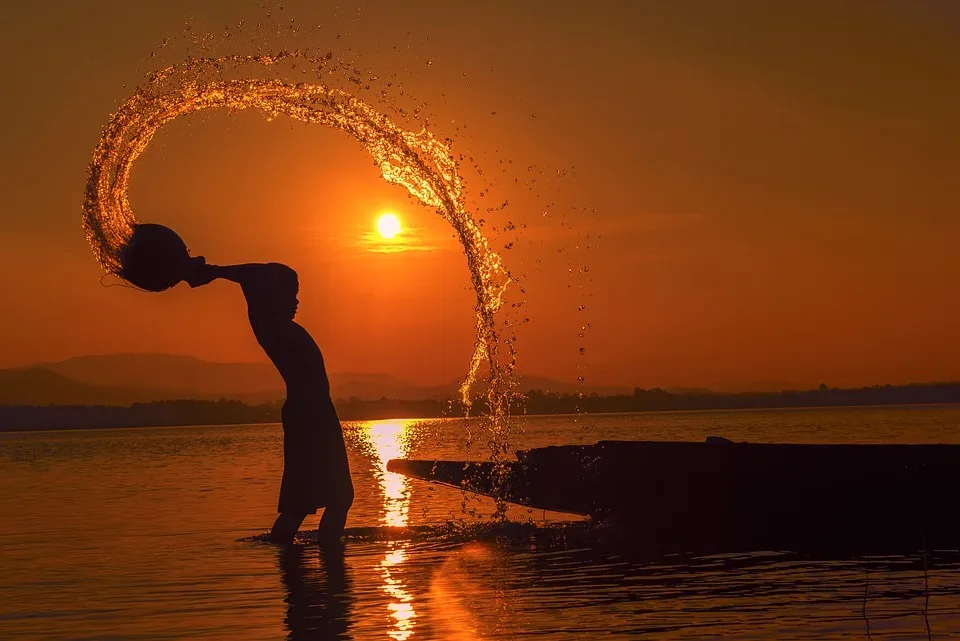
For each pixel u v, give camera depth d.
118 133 9.71
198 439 52.94
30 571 7.83
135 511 12.52
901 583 6.41
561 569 7.32
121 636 5.46
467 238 11.27
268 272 9.47
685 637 5.04
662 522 10.03
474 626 5.42
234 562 8.05
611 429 44.00
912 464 9.41
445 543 8.95
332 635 5.30
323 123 10.81
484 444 30.39
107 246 9.55
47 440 61.00
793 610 5.62
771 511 9.45
